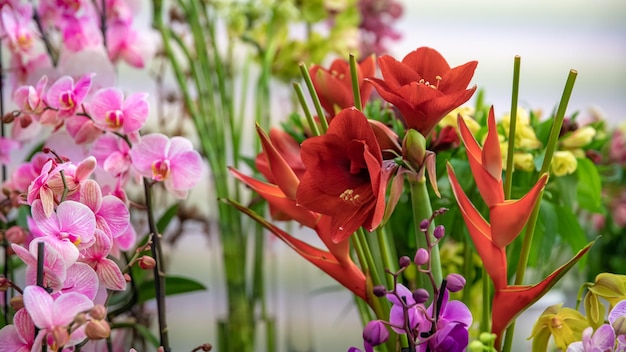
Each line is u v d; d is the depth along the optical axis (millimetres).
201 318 2926
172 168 1798
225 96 2266
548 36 3320
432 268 1677
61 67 1929
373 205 1619
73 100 1796
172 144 1799
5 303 1879
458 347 1618
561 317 1691
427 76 1685
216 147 2238
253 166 2229
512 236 1647
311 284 2834
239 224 2232
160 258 1765
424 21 3273
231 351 2223
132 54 2105
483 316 1752
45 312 1601
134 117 1785
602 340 1646
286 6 2305
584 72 3350
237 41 2398
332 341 2889
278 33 2340
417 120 1653
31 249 1650
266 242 2312
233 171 1720
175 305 2879
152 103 2871
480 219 1667
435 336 1625
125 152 1805
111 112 1784
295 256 2381
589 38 3344
